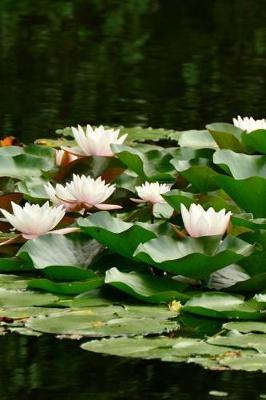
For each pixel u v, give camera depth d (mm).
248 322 7738
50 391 6727
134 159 10531
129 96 18500
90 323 7590
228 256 8133
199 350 7070
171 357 6914
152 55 23062
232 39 25562
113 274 8297
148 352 7008
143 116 16781
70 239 8906
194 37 25688
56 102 17656
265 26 27703
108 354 7371
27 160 11344
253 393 6703
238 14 29891
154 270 8781
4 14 28578
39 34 25391
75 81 19734
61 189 9695
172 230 8680
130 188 10789
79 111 16969
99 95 18500
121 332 7418
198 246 8484
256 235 8781
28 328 7477
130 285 8203
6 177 10883
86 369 7129
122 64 21797
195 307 7836
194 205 8648
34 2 31047
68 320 7652
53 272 8578
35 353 7465
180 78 20469
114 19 28281
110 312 7863
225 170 10102
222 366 6734
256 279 8297
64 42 24328
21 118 16266
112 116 16734
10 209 10219
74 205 9664
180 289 8398
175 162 10500
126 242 8578
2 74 20266
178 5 31375
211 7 31172
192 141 12477
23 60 21812
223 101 18250
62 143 13672
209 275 8555
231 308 7887
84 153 10992
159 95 18734
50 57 22281
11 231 10078
